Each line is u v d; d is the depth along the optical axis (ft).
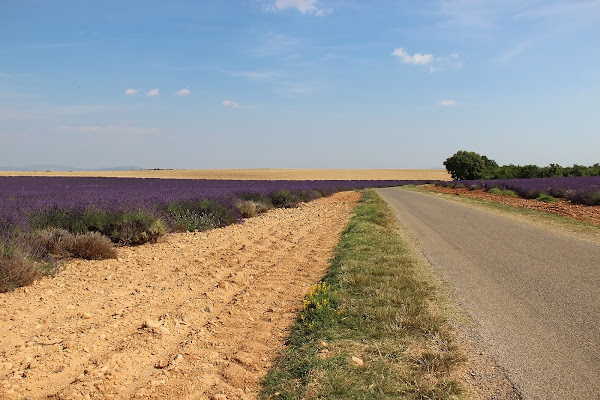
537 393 11.84
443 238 39.65
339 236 43.04
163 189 88.48
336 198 119.44
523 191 95.50
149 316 18.97
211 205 55.31
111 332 16.85
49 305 19.79
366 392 12.05
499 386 12.25
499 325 16.99
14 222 30.96
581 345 14.93
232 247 37.11
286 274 27.43
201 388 12.93
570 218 53.31
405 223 51.44
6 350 14.74
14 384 12.40
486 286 22.84
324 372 13.25
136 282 24.50
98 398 12.05
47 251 29.78
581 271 25.80
